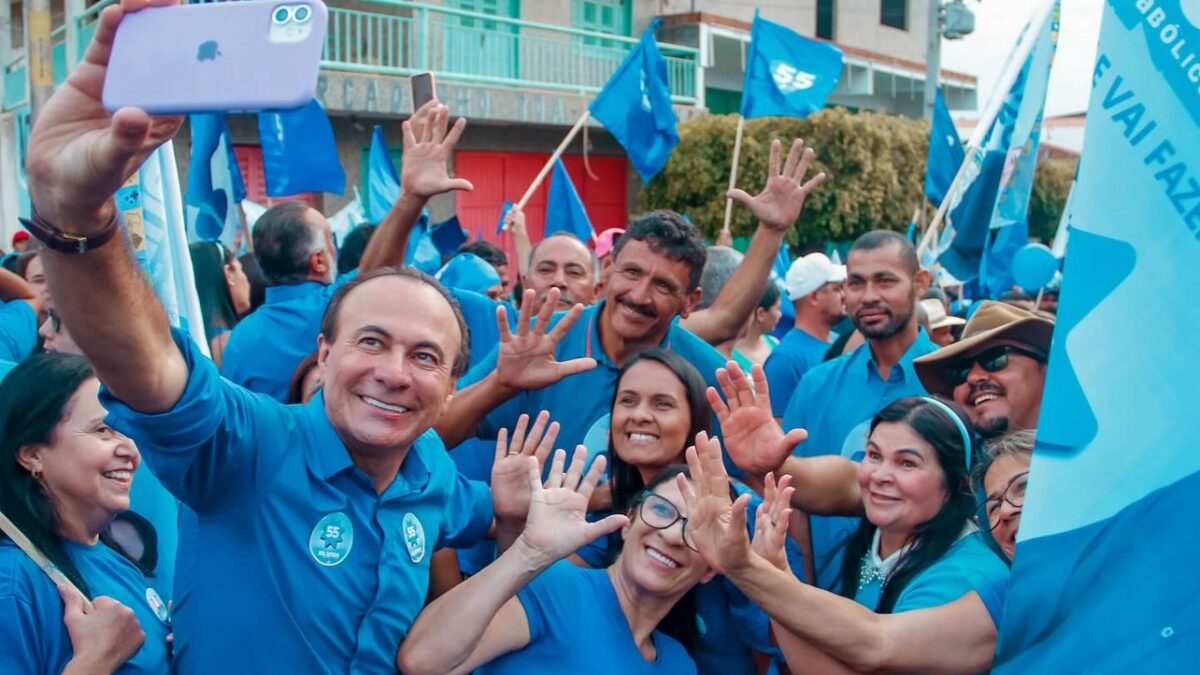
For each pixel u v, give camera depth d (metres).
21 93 14.67
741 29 19.59
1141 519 2.05
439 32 15.43
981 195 6.77
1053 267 6.40
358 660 2.23
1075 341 2.12
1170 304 2.05
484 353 4.39
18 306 4.61
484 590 2.34
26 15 8.65
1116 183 2.11
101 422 2.43
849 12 24.05
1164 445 2.04
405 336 2.23
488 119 15.41
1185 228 2.05
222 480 2.14
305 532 2.21
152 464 2.07
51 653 2.24
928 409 2.86
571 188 8.34
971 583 2.59
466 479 2.77
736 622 3.04
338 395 2.24
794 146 4.36
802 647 2.57
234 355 4.32
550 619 2.58
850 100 24.89
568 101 16.48
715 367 3.65
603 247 9.58
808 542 3.65
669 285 3.48
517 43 16.61
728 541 2.45
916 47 26.28
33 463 2.39
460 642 2.30
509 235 16.38
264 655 2.17
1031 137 6.56
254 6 1.57
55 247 1.70
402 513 2.38
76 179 1.61
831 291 5.97
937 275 8.15
